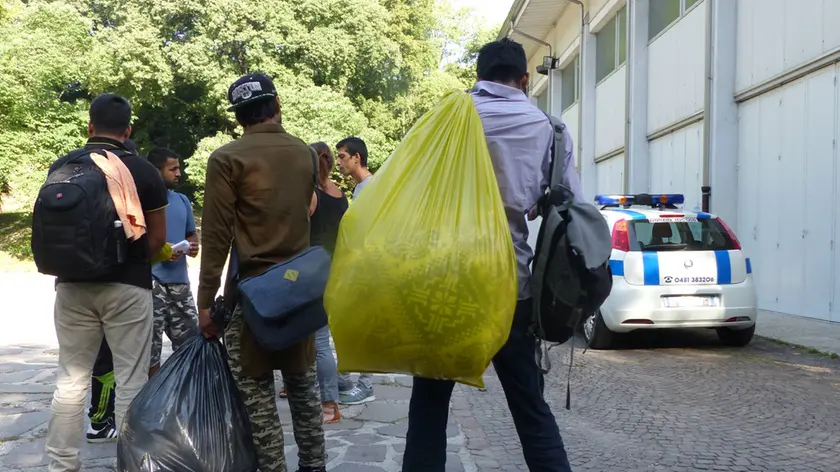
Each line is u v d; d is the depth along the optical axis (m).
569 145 2.82
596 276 2.56
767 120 10.84
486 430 4.84
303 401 3.42
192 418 2.89
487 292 2.29
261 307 2.90
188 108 28.80
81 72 22.69
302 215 3.31
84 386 3.39
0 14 21.66
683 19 13.44
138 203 3.30
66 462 3.31
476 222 2.34
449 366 2.32
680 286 7.51
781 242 10.46
